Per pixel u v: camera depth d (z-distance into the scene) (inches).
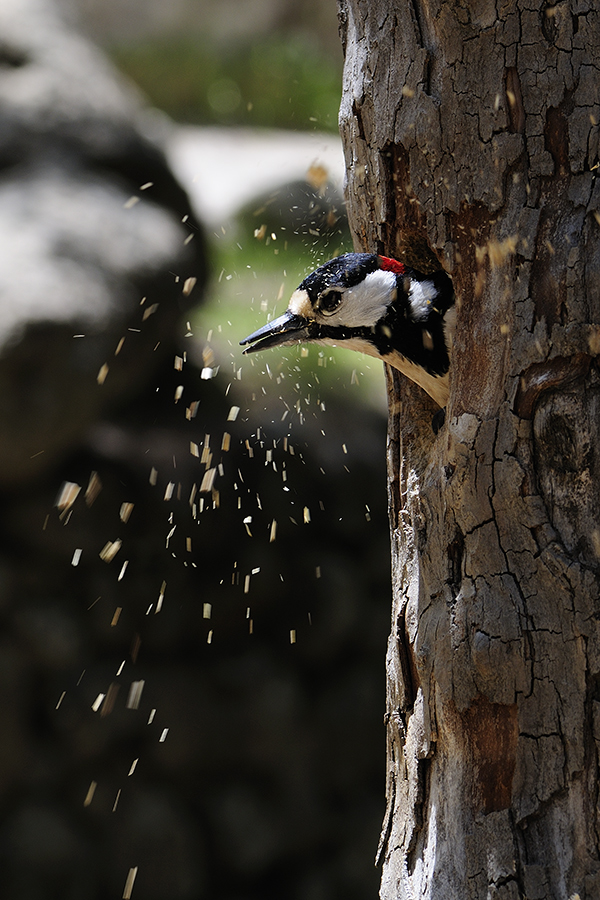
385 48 157.8
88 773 422.6
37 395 382.0
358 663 476.4
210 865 443.2
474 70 147.2
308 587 456.8
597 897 134.1
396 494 181.5
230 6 1115.3
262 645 455.5
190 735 434.9
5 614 405.7
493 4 144.3
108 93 523.2
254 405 480.4
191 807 443.2
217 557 438.9
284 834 452.4
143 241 456.8
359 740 469.1
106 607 421.7
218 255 583.5
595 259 136.9
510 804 142.4
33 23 529.0
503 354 144.3
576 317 137.5
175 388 474.3
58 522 414.3
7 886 400.2
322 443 473.4
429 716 153.9
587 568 136.3
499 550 143.5
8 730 402.9
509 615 141.6
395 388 184.2
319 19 1091.9
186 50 1047.0
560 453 138.8
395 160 160.7
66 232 427.2
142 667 429.7
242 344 179.2
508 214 144.6
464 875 145.4
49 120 483.8
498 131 145.6
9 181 458.9
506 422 143.0
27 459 397.1
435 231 154.0
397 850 164.4
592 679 135.7
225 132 889.5
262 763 452.1
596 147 138.6
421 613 156.3
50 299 389.4
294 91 976.3
